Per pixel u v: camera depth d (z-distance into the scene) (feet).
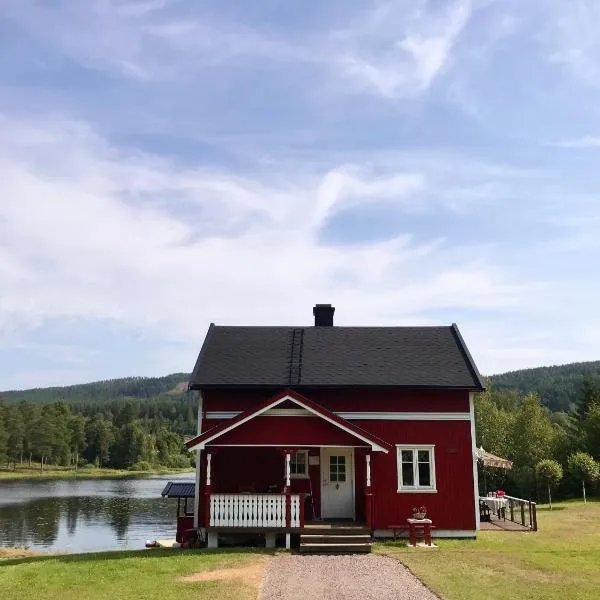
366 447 60.49
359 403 66.33
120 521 127.85
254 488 63.93
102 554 56.95
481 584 40.81
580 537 64.64
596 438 143.23
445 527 63.62
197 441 59.31
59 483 278.67
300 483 65.51
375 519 63.72
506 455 151.64
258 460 65.51
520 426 150.61
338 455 66.28
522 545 58.49
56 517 135.54
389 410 66.18
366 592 38.73
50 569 47.32
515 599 36.99
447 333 77.87
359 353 72.59
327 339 76.18
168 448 479.00
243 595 37.91
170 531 111.96
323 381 66.28
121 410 516.73
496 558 50.62
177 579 42.78
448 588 39.58
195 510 64.64
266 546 58.39
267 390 66.85
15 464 385.91
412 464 65.46
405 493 64.34
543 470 111.04
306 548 54.08
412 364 69.97
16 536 105.29
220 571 45.47
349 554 53.47
